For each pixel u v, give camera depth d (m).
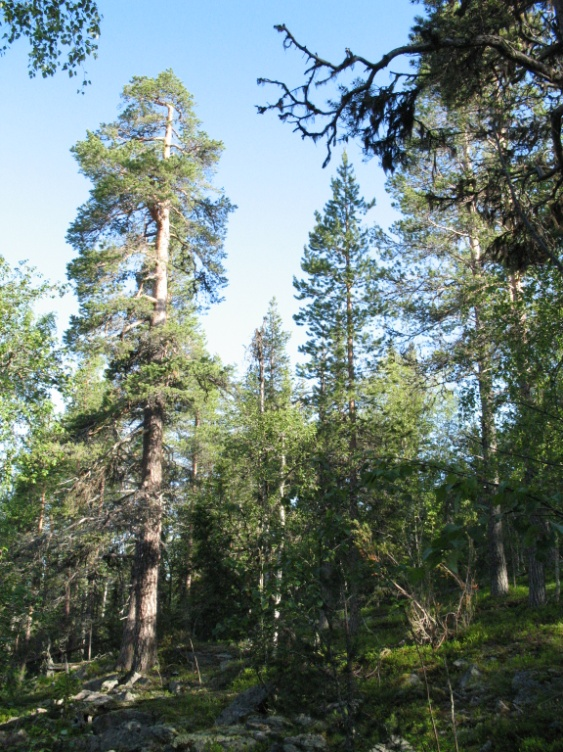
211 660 19.84
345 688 7.07
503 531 20.11
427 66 7.62
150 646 19.25
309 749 9.11
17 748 10.84
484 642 14.27
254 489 21.23
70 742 10.79
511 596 19.17
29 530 23.28
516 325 11.56
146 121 23.30
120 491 24.30
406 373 19.58
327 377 22.28
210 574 21.16
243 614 7.88
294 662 7.12
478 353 15.16
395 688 12.05
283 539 7.77
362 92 7.03
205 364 20.23
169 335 20.53
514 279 13.20
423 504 12.27
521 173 8.07
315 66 6.95
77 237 21.52
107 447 21.22
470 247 20.00
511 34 7.36
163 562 25.84
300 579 6.89
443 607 15.27
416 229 19.80
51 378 14.75
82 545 19.42
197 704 14.05
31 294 14.60
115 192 20.50
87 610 26.41
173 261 24.09
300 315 22.95
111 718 13.17
